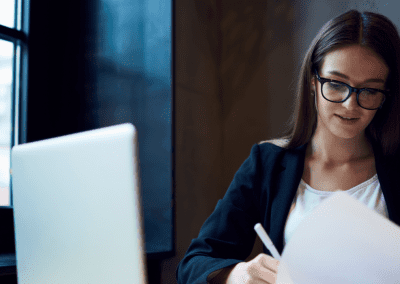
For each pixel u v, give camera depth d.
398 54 1.01
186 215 2.49
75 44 2.44
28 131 2.23
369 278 0.55
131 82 2.29
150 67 2.25
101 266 0.63
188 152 2.56
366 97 1.00
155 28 2.25
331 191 1.14
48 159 0.73
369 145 1.17
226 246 1.14
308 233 0.58
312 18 2.62
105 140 0.62
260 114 2.79
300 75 1.20
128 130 0.60
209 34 2.90
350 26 1.02
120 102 2.31
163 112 2.19
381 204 1.09
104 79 2.36
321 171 1.18
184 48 2.61
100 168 0.63
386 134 1.13
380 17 1.02
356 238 0.56
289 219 1.15
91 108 2.37
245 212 1.21
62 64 2.43
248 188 1.23
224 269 0.92
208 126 2.79
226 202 1.23
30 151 0.78
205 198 2.69
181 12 2.61
